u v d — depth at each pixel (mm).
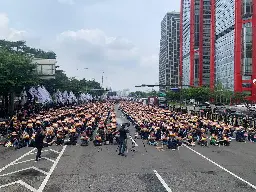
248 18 97562
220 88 92062
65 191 11188
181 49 175250
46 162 16172
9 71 37156
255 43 96625
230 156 18172
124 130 18875
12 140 21625
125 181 12531
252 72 97125
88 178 12977
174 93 104500
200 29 145625
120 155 18375
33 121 28094
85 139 22219
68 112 41000
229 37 107750
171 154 18812
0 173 13781
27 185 11906
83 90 104875
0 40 75250
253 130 27359
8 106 47219
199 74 144875
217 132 26500
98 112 44031
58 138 22547
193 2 147750
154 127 25703
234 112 48688
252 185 11953
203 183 12242
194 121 32188
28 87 47562
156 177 13172
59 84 71562
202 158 17500
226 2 111000
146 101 116938
